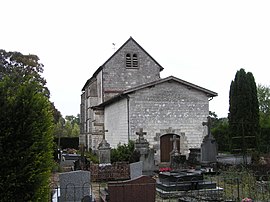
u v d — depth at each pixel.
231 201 10.39
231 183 12.63
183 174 12.68
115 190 9.86
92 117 31.86
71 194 10.36
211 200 10.64
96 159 21.05
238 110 24.00
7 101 5.98
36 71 34.72
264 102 40.38
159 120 21.80
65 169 19.55
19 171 5.79
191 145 22.12
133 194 9.93
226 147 27.11
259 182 12.81
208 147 18.34
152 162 16.91
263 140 24.78
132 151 18.53
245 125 23.42
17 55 34.44
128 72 30.55
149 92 21.88
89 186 10.58
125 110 22.11
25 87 6.19
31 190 5.91
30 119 6.06
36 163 5.99
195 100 22.59
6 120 5.89
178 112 22.17
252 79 24.25
